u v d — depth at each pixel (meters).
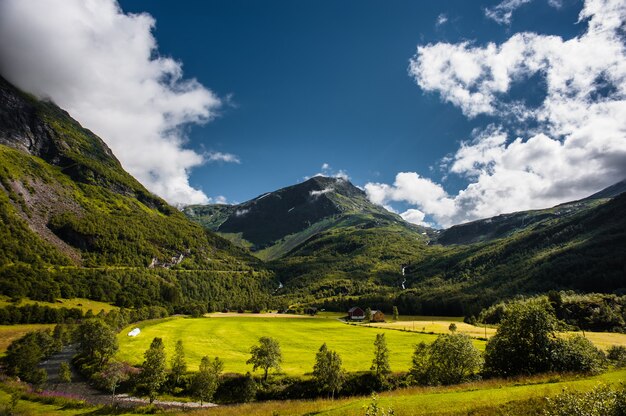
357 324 175.38
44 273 184.75
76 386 81.50
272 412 46.94
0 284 155.50
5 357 89.56
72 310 146.62
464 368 56.97
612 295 149.75
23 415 58.03
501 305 170.00
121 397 74.69
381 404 36.53
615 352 72.75
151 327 147.12
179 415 55.72
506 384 41.31
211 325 162.50
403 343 118.50
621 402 18.84
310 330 152.88
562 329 50.34
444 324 171.12
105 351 91.88
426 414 32.34
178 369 78.06
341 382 70.75
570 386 34.25
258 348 77.94
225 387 75.81
